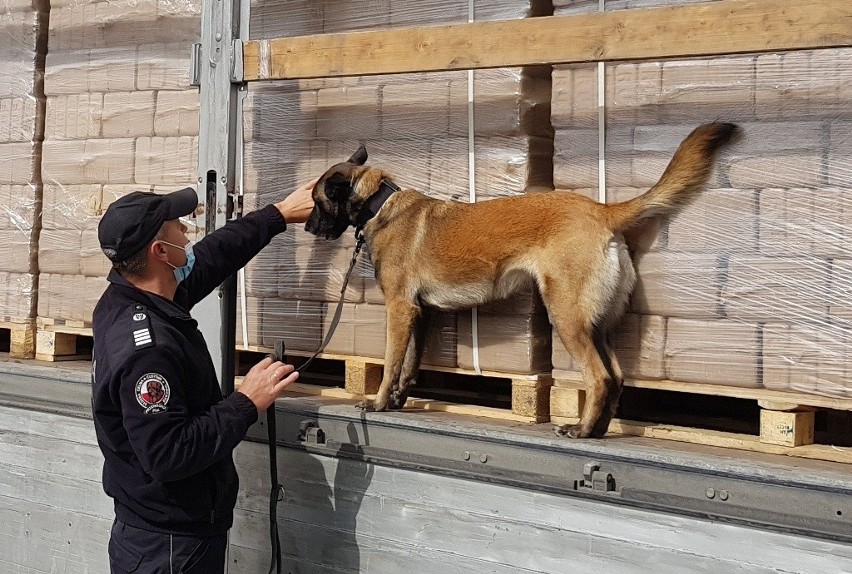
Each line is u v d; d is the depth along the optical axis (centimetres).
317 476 392
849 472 291
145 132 469
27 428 471
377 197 388
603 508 323
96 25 486
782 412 323
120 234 311
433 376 498
